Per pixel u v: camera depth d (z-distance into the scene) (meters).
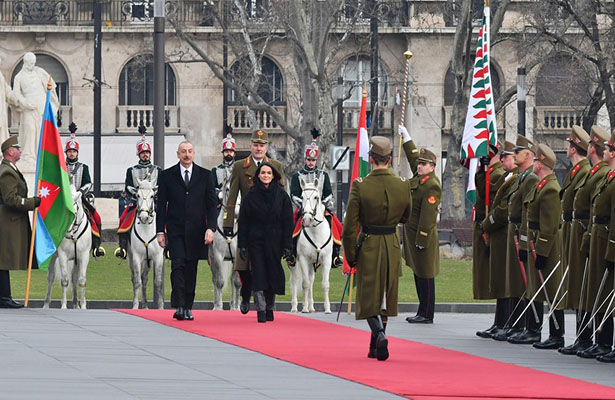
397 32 109.12
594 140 27.86
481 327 34.94
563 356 27.69
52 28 110.62
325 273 39.81
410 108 110.31
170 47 111.06
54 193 40.28
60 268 41.03
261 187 33.59
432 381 22.67
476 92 37.97
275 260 33.69
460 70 84.50
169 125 112.06
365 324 34.25
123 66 112.00
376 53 96.19
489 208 32.66
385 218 25.59
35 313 35.50
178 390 20.73
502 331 31.77
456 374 23.84
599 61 81.62
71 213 40.28
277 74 112.31
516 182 31.05
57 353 25.56
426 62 109.75
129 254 43.00
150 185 41.31
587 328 27.89
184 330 31.05
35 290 49.66
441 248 73.38
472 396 21.03
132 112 111.44
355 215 25.58
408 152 36.19
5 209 37.50
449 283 54.28
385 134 111.50
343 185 109.81
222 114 112.12
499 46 108.56
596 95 84.81
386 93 111.25
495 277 31.94
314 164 40.41
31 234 38.44
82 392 20.16
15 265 37.56
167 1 110.62
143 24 111.50
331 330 32.09
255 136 36.75
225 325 32.66
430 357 26.66
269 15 90.44
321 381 22.41
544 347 29.27
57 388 20.55
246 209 33.69
